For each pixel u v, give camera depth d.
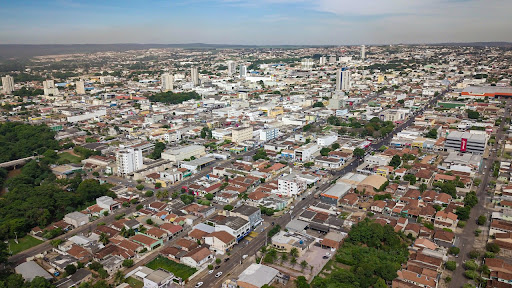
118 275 171.12
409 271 167.62
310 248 194.38
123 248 194.12
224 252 193.25
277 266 178.62
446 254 187.12
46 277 170.50
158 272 171.25
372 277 167.25
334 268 177.12
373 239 194.25
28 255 195.00
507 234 196.25
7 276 171.50
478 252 185.50
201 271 178.62
